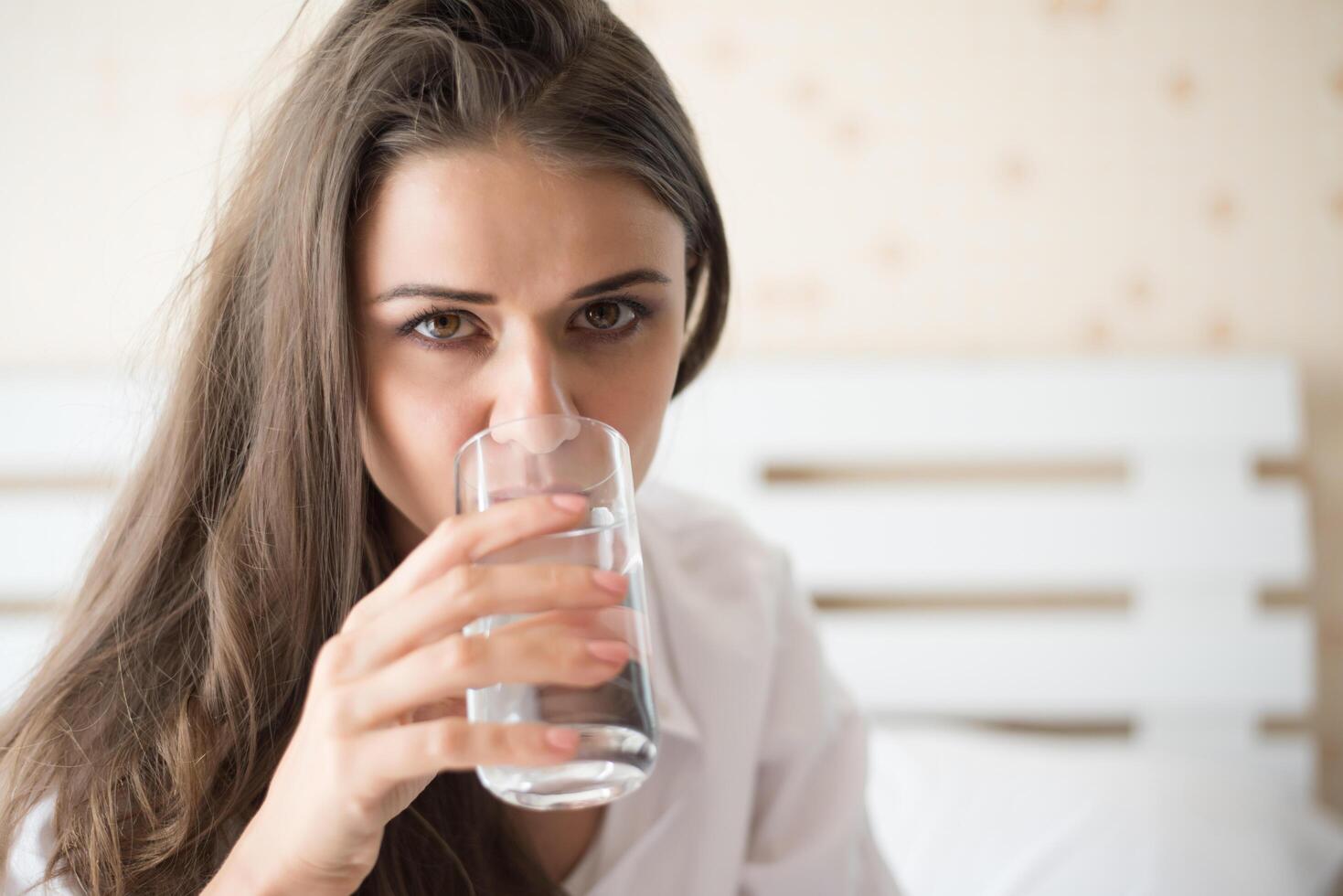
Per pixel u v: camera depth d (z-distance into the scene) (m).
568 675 0.50
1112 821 1.60
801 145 2.12
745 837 1.01
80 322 2.05
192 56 2.08
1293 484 2.05
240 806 0.80
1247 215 2.09
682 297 0.73
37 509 1.97
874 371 2.04
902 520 2.04
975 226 2.11
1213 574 2.00
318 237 0.70
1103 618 2.05
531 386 0.66
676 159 0.71
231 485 0.86
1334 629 2.07
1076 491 2.04
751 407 2.04
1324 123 2.08
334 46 0.75
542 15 0.69
